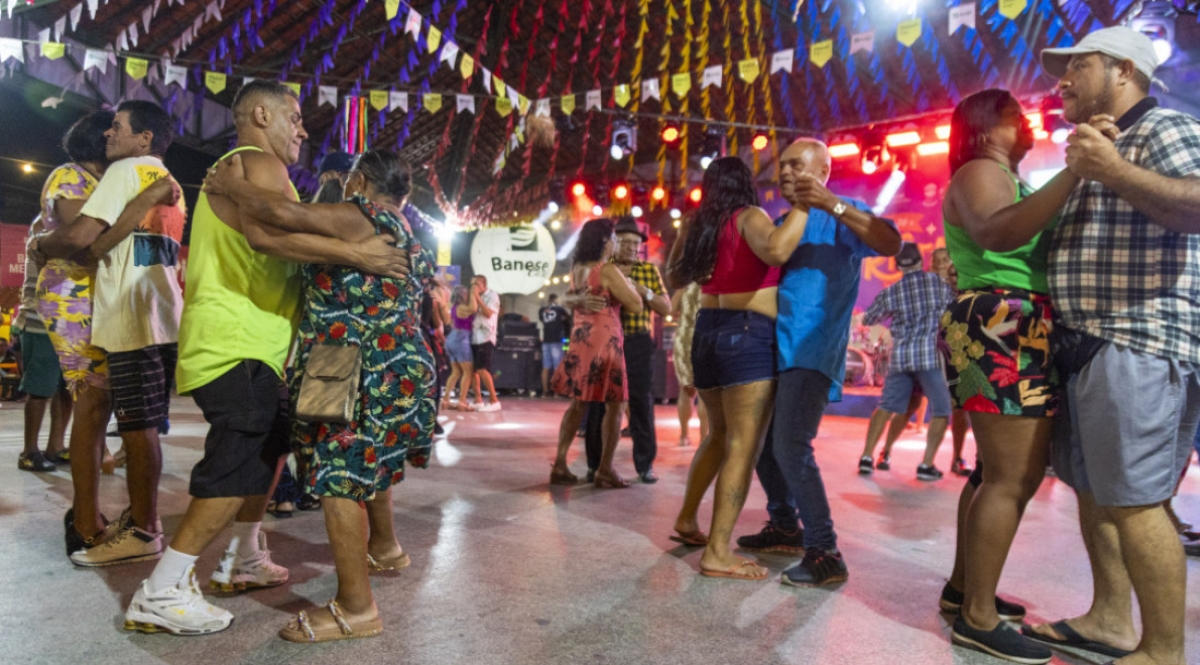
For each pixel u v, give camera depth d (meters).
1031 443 1.91
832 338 2.52
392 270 1.97
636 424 4.41
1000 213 1.81
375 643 1.85
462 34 9.90
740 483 2.54
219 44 8.43
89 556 2.39
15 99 8.45
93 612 2.01
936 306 4.86
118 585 2.23
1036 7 7.54
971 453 6.48
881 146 11.09
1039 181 10.38
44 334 4.01
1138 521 1.74
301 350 1.97
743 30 9.23
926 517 3.62
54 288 2.51
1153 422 1.69
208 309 1.94
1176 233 1.70
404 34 9.16
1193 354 1.70
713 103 11.75
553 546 2.85
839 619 2.13
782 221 2.48
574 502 3.72
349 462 1.89
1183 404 1.73
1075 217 1.83
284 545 2.77
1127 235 1.74
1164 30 5.86
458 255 19.61
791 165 2.51
